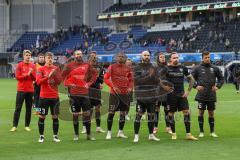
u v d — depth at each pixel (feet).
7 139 42.55
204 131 47.39
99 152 35.70
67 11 234.99
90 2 225.76
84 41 207.82
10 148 37.76
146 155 34.42
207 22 183.01
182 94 41.81
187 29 183.93
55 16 238.07
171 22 196.54
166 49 174.09
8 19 245.04
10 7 245.65
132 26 206.69
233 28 172.45
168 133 45.96
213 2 176.04
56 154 35.06
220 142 40.24
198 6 177.27
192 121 55.98
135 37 196.65
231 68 146.61
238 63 145.38
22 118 59.77
